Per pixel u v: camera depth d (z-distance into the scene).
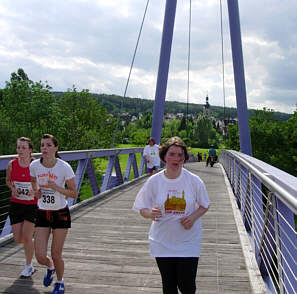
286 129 38.06
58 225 2.77
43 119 29.70
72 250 4.01
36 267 3.43
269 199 2.66
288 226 2.38
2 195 9.51
